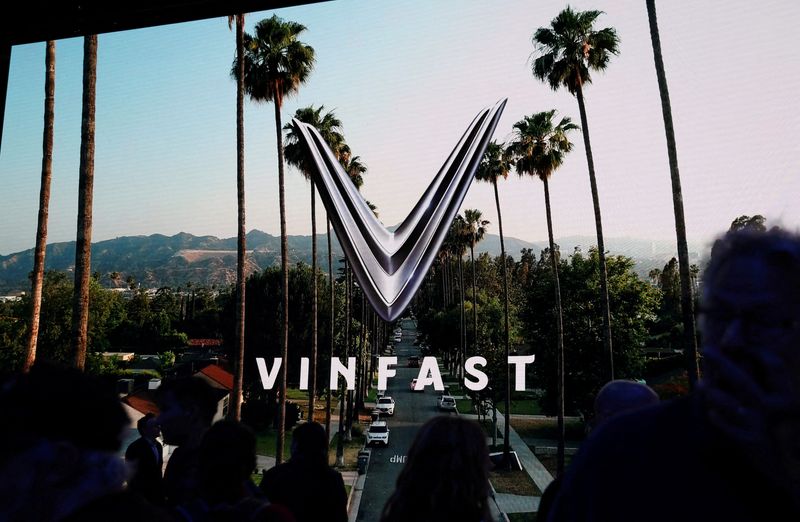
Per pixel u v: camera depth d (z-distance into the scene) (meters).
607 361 24.70
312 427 3.27
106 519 1.23
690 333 16.17
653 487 0.72
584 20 24.80
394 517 1.74
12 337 47.31
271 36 26.42
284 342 27.36
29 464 1.21
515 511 25.27
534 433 44.06
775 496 0.63
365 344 62.88
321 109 36.34
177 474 2.82
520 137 31.08
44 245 14.16
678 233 16.94
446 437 1.76
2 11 3.25
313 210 34.88
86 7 3.28
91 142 11.35
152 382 27.25
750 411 0.62
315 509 2.99
